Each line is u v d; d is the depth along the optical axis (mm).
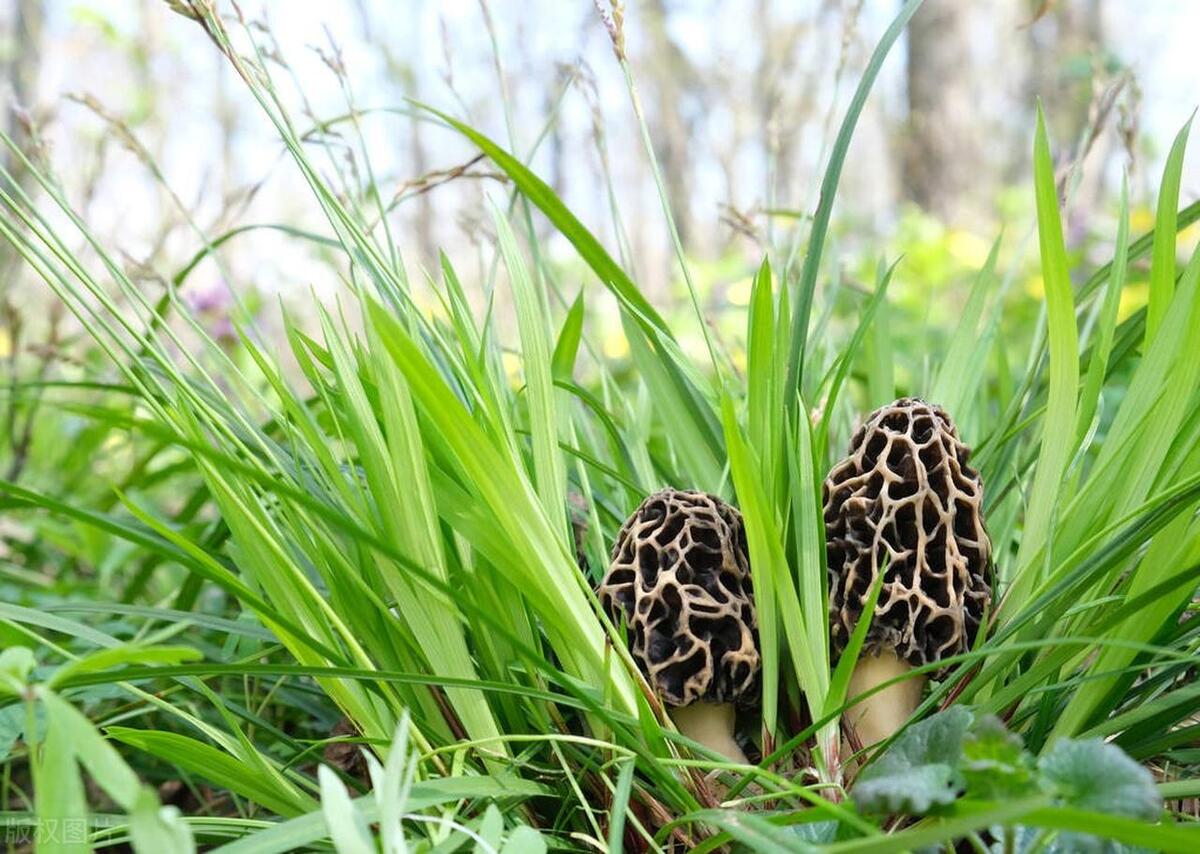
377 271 299
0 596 460
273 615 249
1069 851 216
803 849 202
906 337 978
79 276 274
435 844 226
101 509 521
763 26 2678
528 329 271
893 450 273
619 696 257
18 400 617
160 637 248
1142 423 267
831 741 261
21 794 349
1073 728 262
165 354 278
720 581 274
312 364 292
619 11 324
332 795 201
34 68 2170
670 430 340
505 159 286
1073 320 270
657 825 264
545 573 249
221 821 253
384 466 265
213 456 209
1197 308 252
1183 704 259
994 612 286
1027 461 347
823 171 406
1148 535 246
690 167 2910
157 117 1904
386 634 279
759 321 273
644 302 316
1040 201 268
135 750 385
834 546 277
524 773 275
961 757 219
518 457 262
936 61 2229
